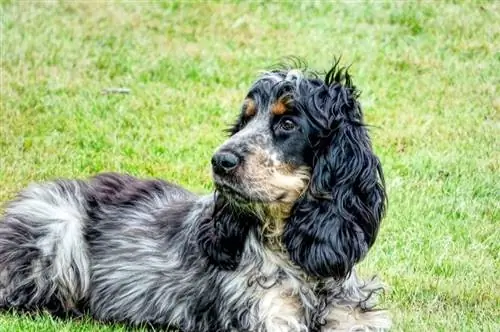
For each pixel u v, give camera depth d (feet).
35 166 47.37
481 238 40.83
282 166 28.86
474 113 54.95
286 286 30.17
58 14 68.80
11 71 59.26
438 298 35.50
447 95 57.52
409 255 38.78
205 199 32.01
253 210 29.17
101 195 35.01
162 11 70.28
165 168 47.44
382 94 57.16
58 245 33.32
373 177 29.89
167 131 52.13
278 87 29.14
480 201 44.39
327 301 30.68
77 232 33.60
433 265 38.01
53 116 53.52
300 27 68.33
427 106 55.93
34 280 33.35
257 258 30.09
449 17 68.39
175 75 60.03
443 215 42.68
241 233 30.09
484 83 59.26
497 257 39.27
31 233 33.71
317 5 71.15
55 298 33.47
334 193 29.40
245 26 68.39
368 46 64.80
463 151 49.90
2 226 34.19
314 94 29.14
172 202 34.01
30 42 63.62
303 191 29.35
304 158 29.17
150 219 33.55
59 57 61.72
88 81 58.75
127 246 33.12
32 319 32.89
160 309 32.07
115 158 48.57
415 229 41.06
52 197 34.71
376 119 53.83
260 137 28.78
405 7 70.03
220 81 59.36
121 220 33.94
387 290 35.37
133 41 65.16
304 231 29.48
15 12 68.44
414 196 44.24
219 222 30.19
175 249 32.22
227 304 30.30
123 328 32.01
